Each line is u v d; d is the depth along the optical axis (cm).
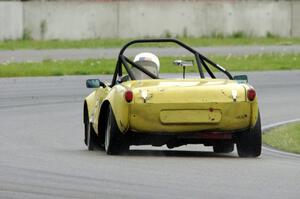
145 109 2698
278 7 10556
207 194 2027
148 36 10181
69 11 9962
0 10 9700
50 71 6594
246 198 1978
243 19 10500
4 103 4850
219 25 10419
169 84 2769
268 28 10588
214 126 2716
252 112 2728
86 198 1975
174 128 2711
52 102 4916
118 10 10100
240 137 2773
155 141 2770
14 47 8844
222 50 8706
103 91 3005
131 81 2838
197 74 3269
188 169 2444
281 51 8612
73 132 3731
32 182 2197
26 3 9856
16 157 2722
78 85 5816
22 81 6047
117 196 2000
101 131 2919
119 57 2973
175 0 10269
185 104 2698
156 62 3025
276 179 2262
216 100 2708
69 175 2314
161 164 2552
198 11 10331
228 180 2239
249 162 2636
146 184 2169
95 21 10050
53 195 2011
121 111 2711
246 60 7612
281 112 4525
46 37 9906
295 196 2008
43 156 2764
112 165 2520
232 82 2822
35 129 3806
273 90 5588
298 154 3025
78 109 4625
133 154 2864
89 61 7425
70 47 8888
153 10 10188
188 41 9775
